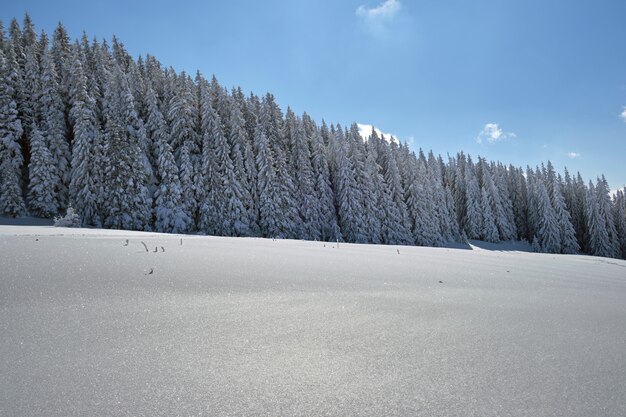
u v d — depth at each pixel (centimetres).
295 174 5069
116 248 987
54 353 365
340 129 6197
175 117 4291
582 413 279
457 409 281
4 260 670
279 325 470
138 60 5794
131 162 3669
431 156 8050
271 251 1261
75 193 3606
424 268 1079
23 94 3931
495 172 7900
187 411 272
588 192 6694
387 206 5234
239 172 4369
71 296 535
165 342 402
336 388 311
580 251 7181
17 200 3378
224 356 371
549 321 537
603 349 422
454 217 6794
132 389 302
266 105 5394
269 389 307
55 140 3775
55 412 267
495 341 438
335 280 775
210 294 598
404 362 368
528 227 7669
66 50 5084
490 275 1017
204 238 1861
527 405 289
